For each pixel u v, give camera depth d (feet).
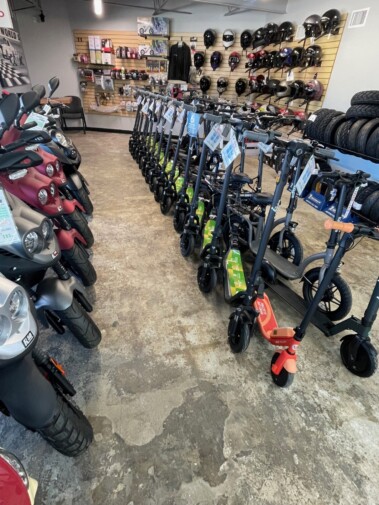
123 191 13.39
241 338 5.26
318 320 6.32
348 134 10.81
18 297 2.64
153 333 6.03
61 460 3.89
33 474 3.72
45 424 3.05
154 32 21.97
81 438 3.65
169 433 4.30
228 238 8.59
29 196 5.03
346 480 3.94
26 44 22.29
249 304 5.41
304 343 6.19
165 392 4.88
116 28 22.76
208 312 6.73
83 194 9.92
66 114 24.53
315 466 4.06
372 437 4.50
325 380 5.39
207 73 22.85
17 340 2.50
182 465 3.94
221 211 6.49
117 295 7.00
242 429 4.44
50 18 22.35
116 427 4.31
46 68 23.62
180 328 6.23
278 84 17.63
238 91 20.93
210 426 4.44
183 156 11.79
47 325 4.75
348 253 10.07
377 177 10.66
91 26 22.97
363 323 5.24
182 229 9.63
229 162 5.75
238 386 5.10
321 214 12.98
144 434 4.26
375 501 3.75
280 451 4.20
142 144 16.44
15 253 3.50
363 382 5.41
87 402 4.61
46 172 6.61
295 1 17.26
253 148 21.31
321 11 15.37
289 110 16.34
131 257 8.54
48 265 3.88
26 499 2.34
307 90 15.71
